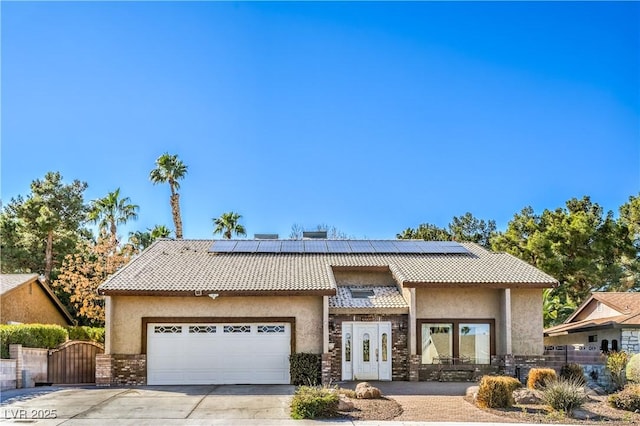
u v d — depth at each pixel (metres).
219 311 24.09
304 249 29.14
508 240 44.16
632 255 41.44
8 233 46.88
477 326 25.56
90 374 25.81
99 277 38.50
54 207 51.47
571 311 40.81
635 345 27.23
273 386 22.69
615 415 17.25
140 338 23.89
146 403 18.64
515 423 16.20
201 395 20.23
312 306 24.19
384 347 24.78
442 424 15.90
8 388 21.45
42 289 33.91
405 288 25.12
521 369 24.39
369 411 17.39
